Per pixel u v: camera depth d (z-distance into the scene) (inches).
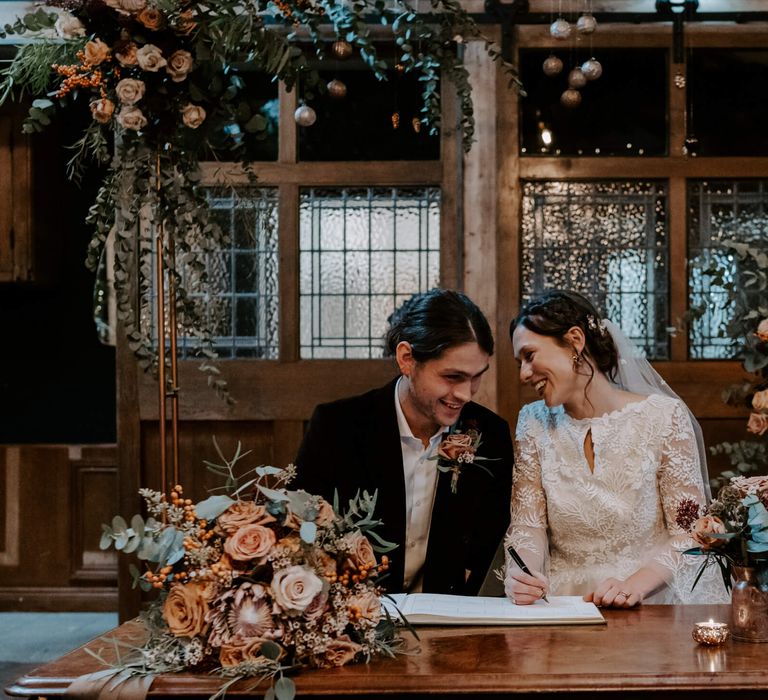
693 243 160.9
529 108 162.6
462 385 85.5
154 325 160.1
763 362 137.6
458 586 93.3
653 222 161.3
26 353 207.0
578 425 104.0
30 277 185.0
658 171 159.2
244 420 159.9
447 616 73.6
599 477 101.7
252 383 159.5
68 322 206.8
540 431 106.4
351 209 163.5
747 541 68.6
